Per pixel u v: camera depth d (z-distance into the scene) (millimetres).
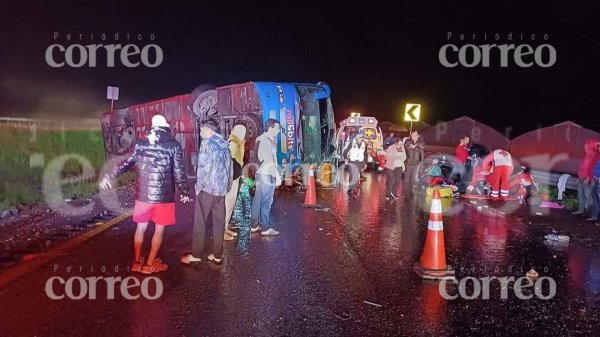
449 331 5098
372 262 7527
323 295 6043
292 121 16281
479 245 8797
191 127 19031
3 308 5418
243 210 10914
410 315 5496
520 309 5754
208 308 5539
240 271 6922
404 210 12477
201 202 7133
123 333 4852
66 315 5262
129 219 10406
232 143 8430
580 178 11812
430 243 6977
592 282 6801
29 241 8242
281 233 9445
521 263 7684
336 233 9539
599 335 5086
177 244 8336
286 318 5309
